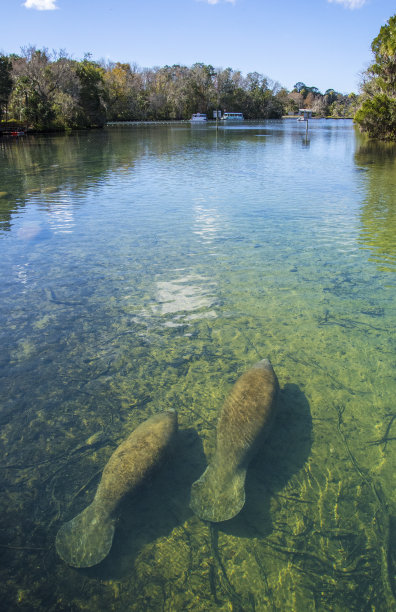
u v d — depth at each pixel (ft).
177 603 7.75
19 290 20.71
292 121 344.08
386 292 20.21
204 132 178.70
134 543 8.89
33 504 9.61
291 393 13.30
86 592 7.92
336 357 15.12
